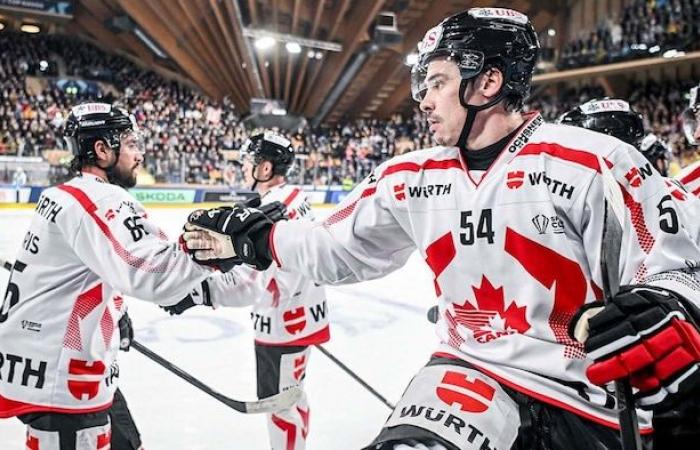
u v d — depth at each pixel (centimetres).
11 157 1330
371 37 1677
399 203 143
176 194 1498
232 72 2234
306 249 152
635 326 110
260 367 263
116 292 189
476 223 132
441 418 124
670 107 1942
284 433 254
